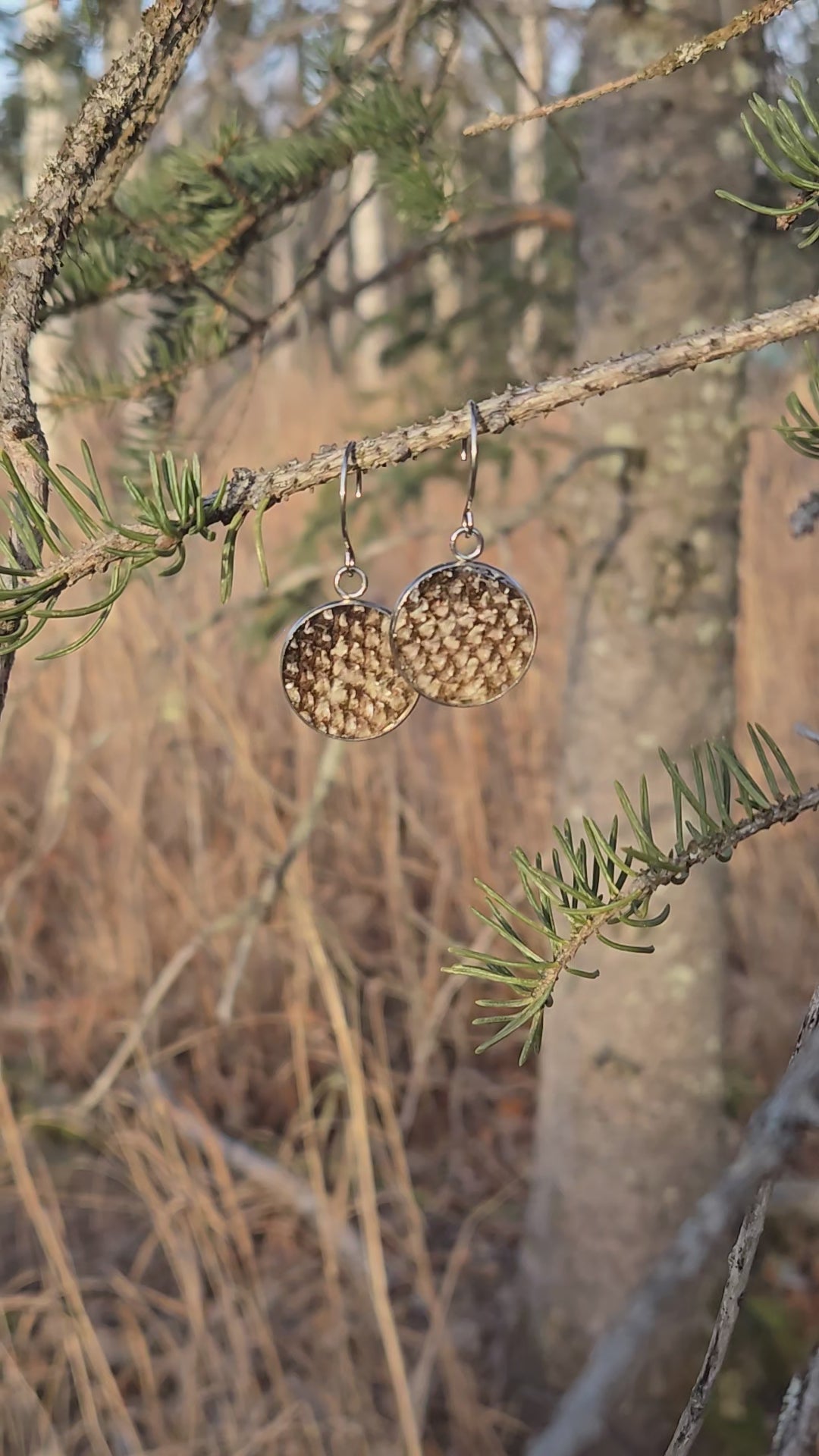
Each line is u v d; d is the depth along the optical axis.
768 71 0.55
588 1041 0.59
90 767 0.95
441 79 0.49
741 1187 0.26
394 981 0.84
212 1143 0.65
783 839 0.93
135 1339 0.61
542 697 0.98
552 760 0.96
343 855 0.93
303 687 0.45
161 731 0.91
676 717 0.57
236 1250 0.70
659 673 0.57
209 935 0.60
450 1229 0.75
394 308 0.75
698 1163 0.59
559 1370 0.61
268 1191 0.72
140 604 0.81
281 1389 0.59
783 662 1.01
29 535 0.39
